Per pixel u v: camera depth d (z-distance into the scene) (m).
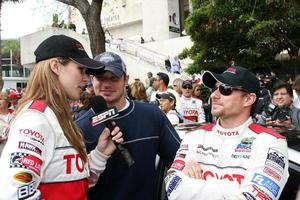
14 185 1.83
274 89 5.41
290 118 4.91
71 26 28.17
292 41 11.95
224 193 2.06
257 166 2.08
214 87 2.29
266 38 11.30
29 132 1.93
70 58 2.15
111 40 28.34
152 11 31.08
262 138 2.15
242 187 2.06
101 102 2.60
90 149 2.64
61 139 2.04
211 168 2.20
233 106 2.21
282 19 11.41
